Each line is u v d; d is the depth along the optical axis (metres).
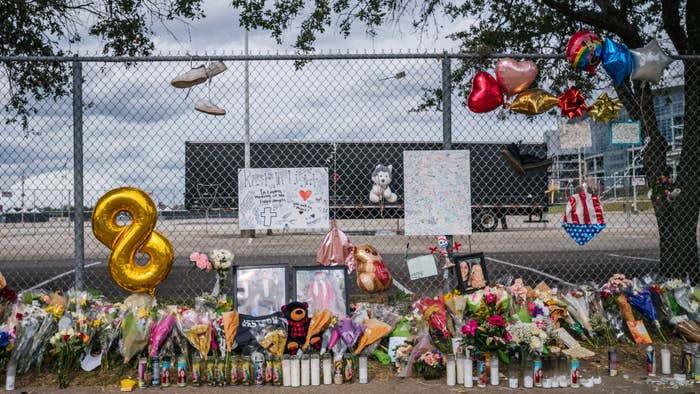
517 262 10.74
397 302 5.37
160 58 5.10
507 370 4.37
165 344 4.27
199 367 4.06
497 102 5.33
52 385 4.04
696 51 6.73
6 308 4.41
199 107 5.20
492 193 16.94
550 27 7.63
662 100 7.56
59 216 11.21
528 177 16.94
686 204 6.50
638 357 4.70
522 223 19.27
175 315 4.29
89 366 4.28
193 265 5.03
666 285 5.34
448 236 5.32
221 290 5.05
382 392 3.88
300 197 5.17
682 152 6.60
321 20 7.90
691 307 5.19
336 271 4.88
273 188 5.15
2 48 7.63
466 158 5.27
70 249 14.48
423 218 5.21
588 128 5.45
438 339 4.73
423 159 5.25
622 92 6.75
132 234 4.73
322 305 4.78
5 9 7.44
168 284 8.15
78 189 5.07
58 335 4.16
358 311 4.65
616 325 5.10
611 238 16.30
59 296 4.78
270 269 4.85
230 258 4.96
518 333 4.06
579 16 6.91
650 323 5.39
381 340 4.63
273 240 15.40
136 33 8.03
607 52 5.31
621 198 15.18
